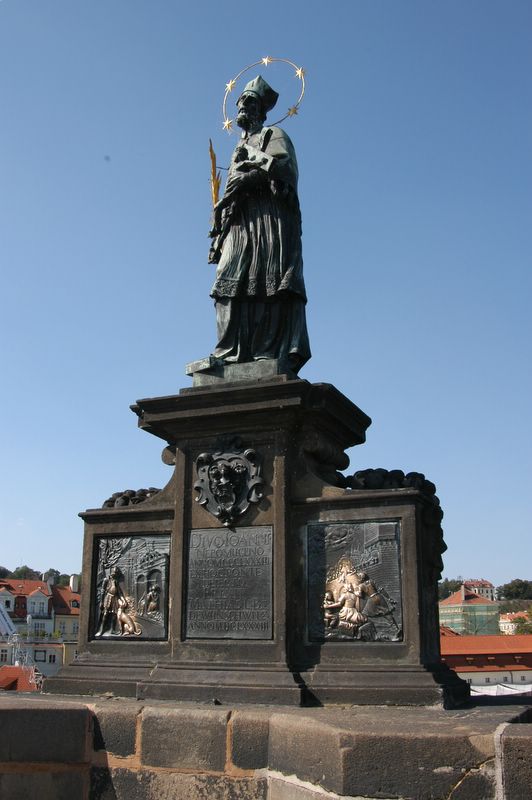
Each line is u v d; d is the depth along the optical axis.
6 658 53.50
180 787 7.32
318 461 9.46
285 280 10.00
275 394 9.05
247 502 9.05
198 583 9.09
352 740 6.05
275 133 10.65
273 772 6.91
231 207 10.45
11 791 7.29
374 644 8.29
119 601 9.63
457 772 5.77
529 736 5.64
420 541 8.54
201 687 8.36
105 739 7.72
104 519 9.96
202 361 9.93
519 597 151.75
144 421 9.70
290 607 8.66
